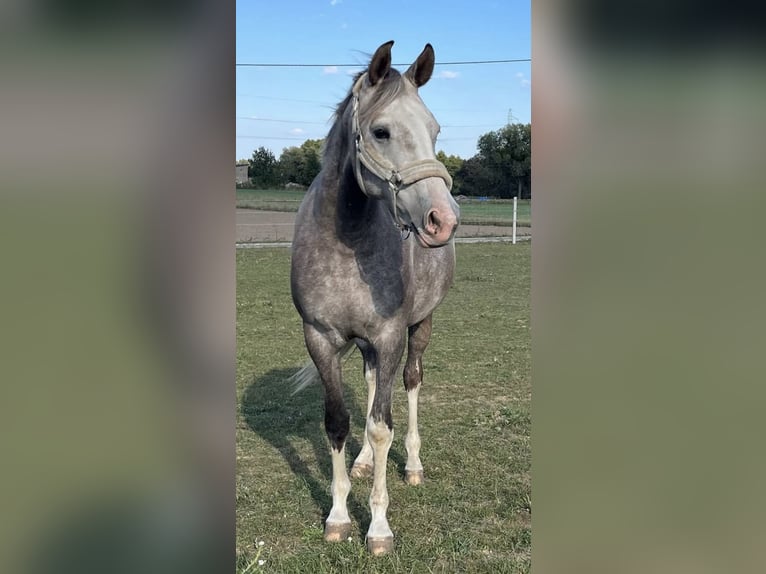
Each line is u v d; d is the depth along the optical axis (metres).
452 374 5.65
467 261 13.52
